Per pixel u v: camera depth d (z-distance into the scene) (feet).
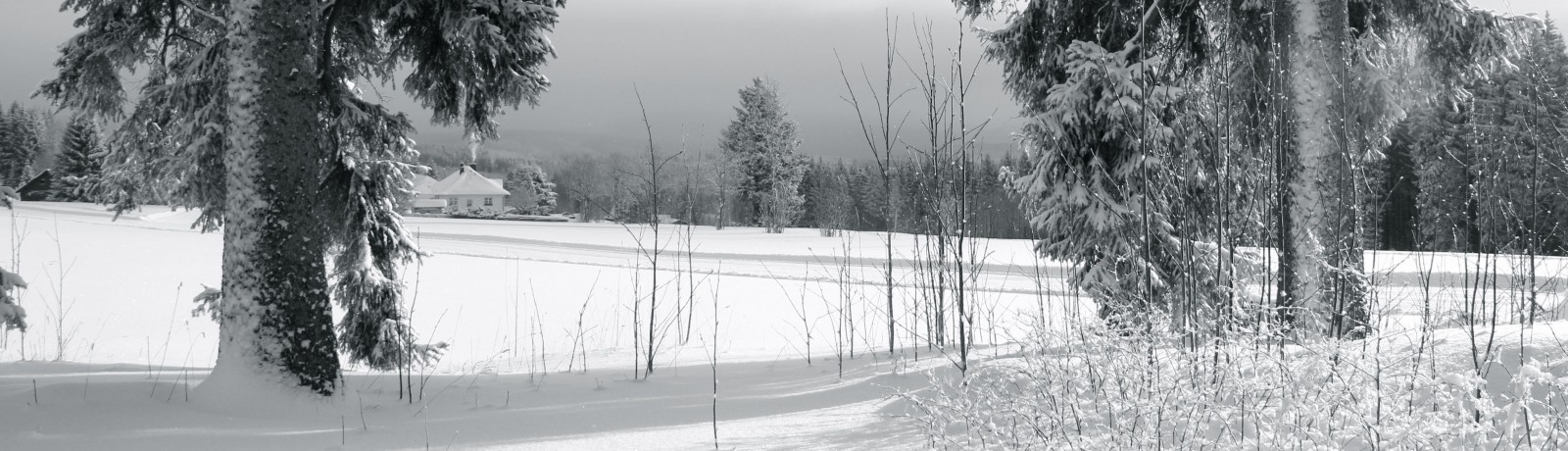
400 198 26.84
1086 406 12.32
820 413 17.17
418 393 19.70
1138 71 26.45
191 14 23.63
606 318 50.47
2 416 14.56
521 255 98.53
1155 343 12.63
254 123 17.46
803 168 165.37
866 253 91.71
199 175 23.81
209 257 86.53
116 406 15.85
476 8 23.09
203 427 15.25
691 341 39.19
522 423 16.66
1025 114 30.12
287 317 17.44
